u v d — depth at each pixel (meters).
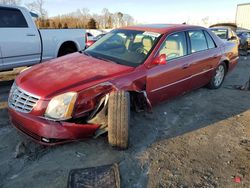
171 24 5.52
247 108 5.38
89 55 4.69
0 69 6.25
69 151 3.61
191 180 3.12
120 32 5.16
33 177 3.11
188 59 5.05
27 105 3.54
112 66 4.14
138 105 4.19
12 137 3.94
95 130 3.56
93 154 3.56
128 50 4.61
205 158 3.55
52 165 3.32
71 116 3.43
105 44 4.98
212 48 5.92
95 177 3.10
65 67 4.13
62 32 7.53
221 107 5.37
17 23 6.47
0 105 5.12
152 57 4.36
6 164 3.33
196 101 5.62
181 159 3.51
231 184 3.08
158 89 4.48
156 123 4.49
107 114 3.54
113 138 3.49
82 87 3.51
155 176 3.16
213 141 4.00
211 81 6.22
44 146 3.69
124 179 3.09
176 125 4.47
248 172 3.29
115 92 3.52
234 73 8.78
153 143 3.87
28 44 6.65
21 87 3.70
